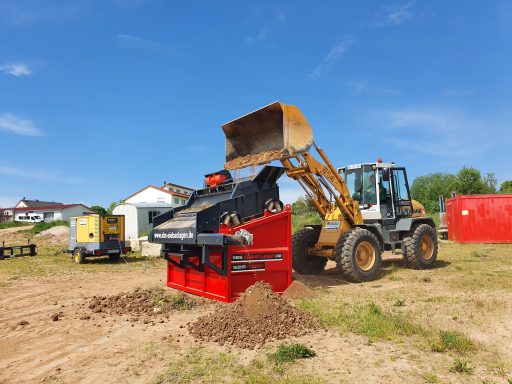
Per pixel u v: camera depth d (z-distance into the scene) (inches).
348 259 348.8
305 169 350.9
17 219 2496.3
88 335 213.2
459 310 236.7
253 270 282.8
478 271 387.2
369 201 419.5
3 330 227.6
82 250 606.9
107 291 352.2
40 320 249.1
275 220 297.7
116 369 161.5
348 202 385.1
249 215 296.7
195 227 271.9
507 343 179.3
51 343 201.6
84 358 177.3
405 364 157.3
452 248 629.9
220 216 281.0
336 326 209.5
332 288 324.5
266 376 148.1
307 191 383.6
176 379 148.1
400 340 185.9
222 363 162.6
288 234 303.7
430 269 415.8
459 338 179.6
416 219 430.6
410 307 248.8
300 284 297.4
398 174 444.8
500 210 713.0
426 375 145.8
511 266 416.5
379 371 151.0
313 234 412.2
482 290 294.2
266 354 170.9
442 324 208.4
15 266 563.8
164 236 311.1
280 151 313.4
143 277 444.5
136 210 1184.2
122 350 185.3
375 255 364.5
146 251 694.5
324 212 392.8
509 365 154.9
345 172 447.8
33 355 184.7
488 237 711.7
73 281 418.0
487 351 170.2
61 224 1577.3
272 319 205.9
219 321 209.5
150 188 1740.9
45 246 989.2
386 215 422.9
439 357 164.4
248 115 327.3
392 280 358.6
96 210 2009.1
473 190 1715.1
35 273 485.7
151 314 253.8
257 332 195.0
